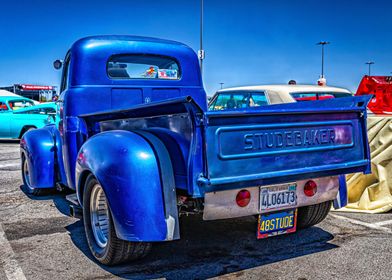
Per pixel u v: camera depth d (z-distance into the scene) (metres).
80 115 4.05
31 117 13.94
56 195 6.10
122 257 3.21
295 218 3.40
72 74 4.46
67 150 4.46
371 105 7.23
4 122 13.95
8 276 3.21
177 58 5.01
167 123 3.00
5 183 7.12
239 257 3.56
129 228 2.90
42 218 4.87
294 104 4.34
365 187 5.24
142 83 4.77
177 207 2.99
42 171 5.48
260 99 7.83
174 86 4.98
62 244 3.94
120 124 3.64
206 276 3.18
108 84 4.57
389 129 5.16
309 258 3.52
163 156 2.98
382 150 5.16
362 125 3.45
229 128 2.74
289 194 3.26
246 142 2.81
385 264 3.38
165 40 5.04
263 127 2.88
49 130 5.70
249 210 3.07
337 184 3.58
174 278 3.14
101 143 3.18
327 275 3.18
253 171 2.85
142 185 2.90
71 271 3.30
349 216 4.80
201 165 2.68
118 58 4.65
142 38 4.86
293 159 3.04
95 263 3.46
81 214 3.87
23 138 5.86
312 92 7.66
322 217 4.07
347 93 8.01
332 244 3.86
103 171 3.03
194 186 2.67
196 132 2.66
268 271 3.26
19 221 4.75
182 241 3.96
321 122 3.19
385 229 4.30
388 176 5.07
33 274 3.25
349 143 3.36
